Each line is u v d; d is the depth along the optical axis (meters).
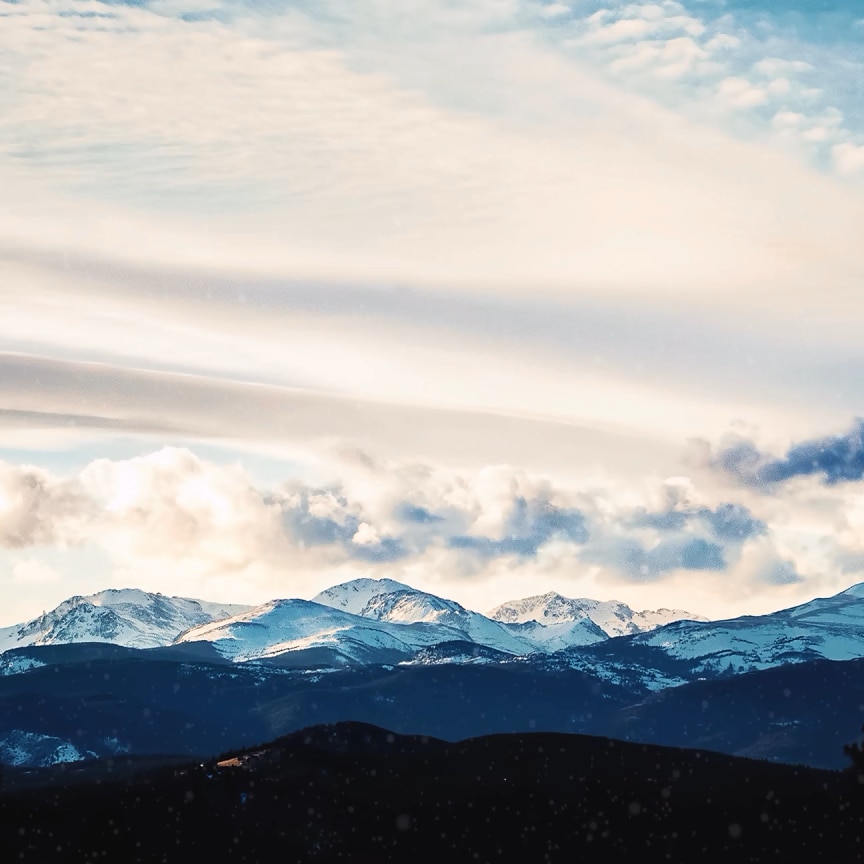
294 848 95.19
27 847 88.88
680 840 102.69
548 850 100.00
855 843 101.31
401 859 96.25
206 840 93.62
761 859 99.56
